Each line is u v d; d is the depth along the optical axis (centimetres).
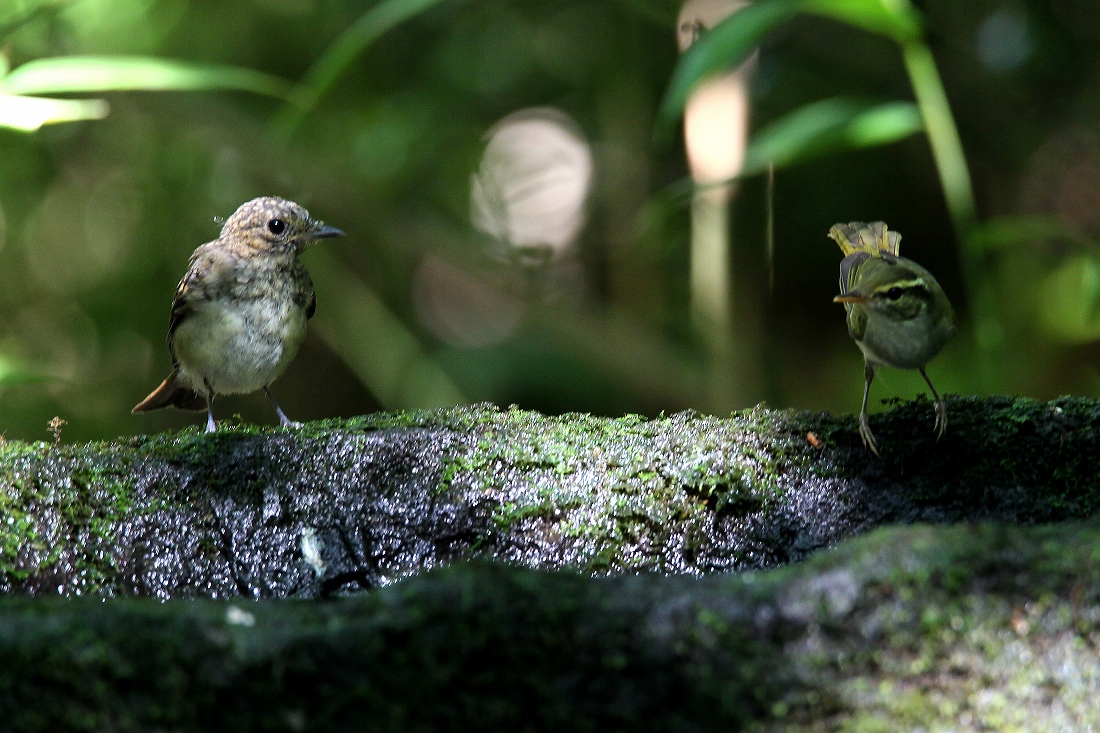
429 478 623
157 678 374
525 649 395
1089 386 1418
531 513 618
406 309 1516
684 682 396
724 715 394
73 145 1279
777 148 907
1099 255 972
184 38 1279
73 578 559
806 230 1545
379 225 1305
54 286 1348
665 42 1325
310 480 617
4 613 400
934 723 395
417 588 408
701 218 1251
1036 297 1483
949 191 920
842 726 395
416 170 1305
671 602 404
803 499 641
